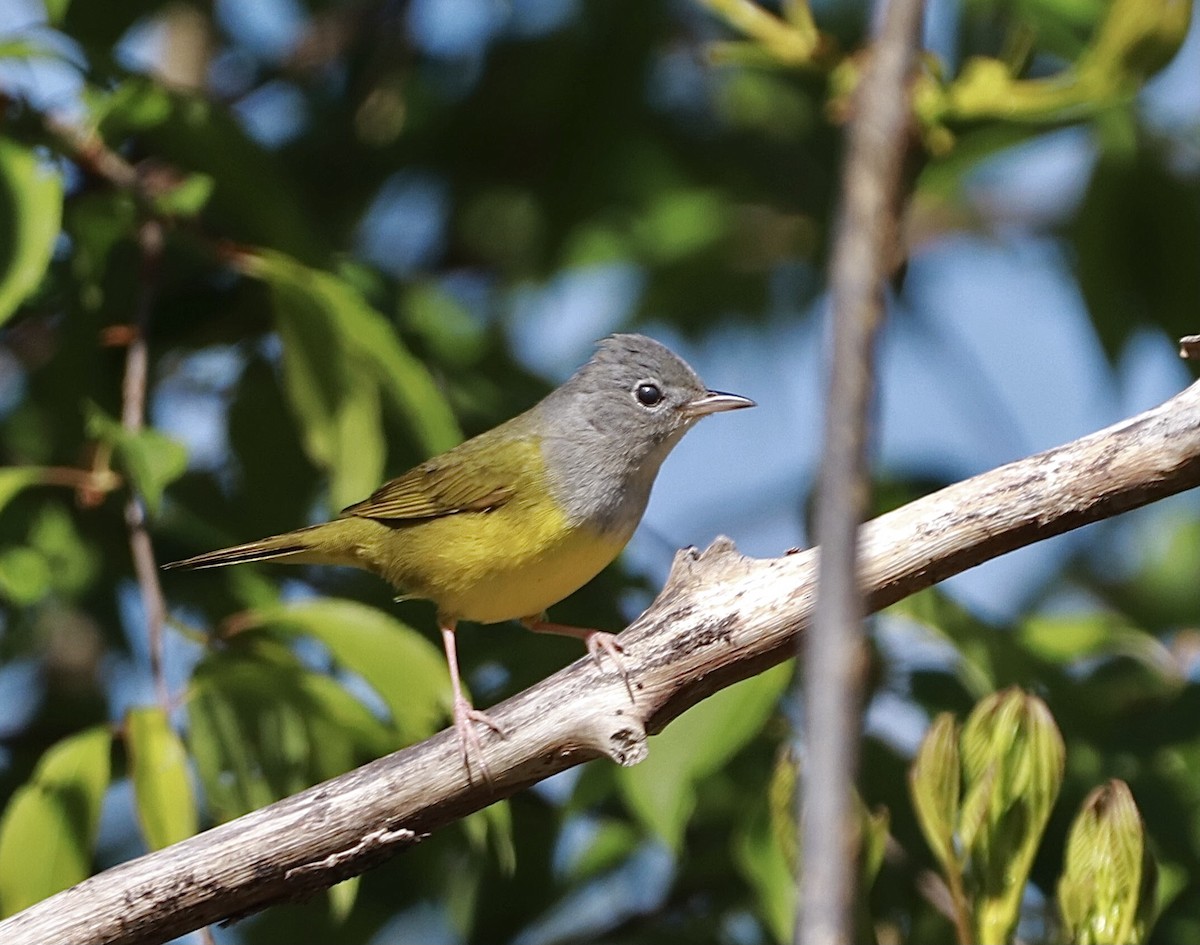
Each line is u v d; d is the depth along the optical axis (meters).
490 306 14.58
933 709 10.66
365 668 8.99
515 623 12.08
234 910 7.41
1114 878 6.85
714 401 11.71
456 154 14.24
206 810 11.59
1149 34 9.81
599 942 11.83
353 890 9.18
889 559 7.04
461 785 7.38
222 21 14.84
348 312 10.09
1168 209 12.49
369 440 10.28
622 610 11.92
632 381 11.52
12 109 10.20
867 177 2.95
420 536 10.84
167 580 11.62
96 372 10.95
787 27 10.34
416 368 10.19
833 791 2.88
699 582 7.40
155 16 12.86
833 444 2.87
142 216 10.41
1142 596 16.45
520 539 10.77
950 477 12.66
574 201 13.53
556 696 7.39
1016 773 7.00
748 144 14.93
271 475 11.63
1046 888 10.40
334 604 9.16
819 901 2.86
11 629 12.80
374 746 9.02
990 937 6.92
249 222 10.77
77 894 7.25
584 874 11.98
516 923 12.20
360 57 14.68
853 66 10.17
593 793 10.20
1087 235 12.63
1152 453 6.82
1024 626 11.46
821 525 2.87
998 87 10.08
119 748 10.24
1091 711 10.94
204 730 8.87
